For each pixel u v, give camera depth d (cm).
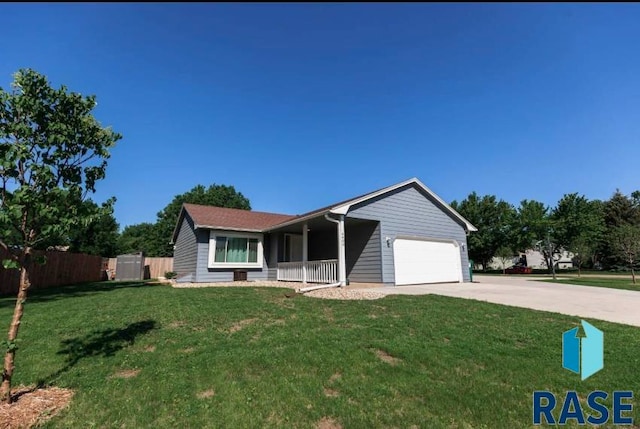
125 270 2223
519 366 428
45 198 350
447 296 972
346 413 317
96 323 650
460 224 1714
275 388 367
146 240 4662
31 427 296
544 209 3541
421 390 362
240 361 442
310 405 333
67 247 2833
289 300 898
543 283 1559
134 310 770
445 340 536
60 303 890
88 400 344
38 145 356
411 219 1497
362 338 539
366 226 1455
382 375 402
